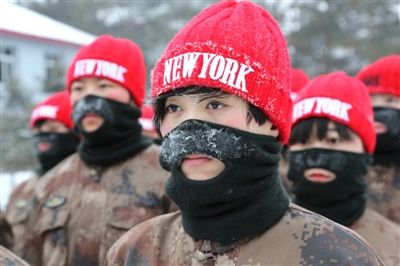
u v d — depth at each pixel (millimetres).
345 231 1312
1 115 11422
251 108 1316
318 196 2148
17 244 2666
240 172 1285
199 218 1339
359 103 2172
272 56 1354
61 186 2641
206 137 1273
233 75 1283
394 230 2072
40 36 6934
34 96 11594
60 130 3523
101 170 2576
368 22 18453
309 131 2146
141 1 24469
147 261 1467
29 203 2820
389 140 2914
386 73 2992
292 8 19016
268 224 1317
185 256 1390
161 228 1535
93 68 2537
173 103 1358
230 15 1353
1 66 11039
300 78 3941
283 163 3189
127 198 2449
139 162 2566
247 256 1291
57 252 2459
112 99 2543
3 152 11328
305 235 1293
